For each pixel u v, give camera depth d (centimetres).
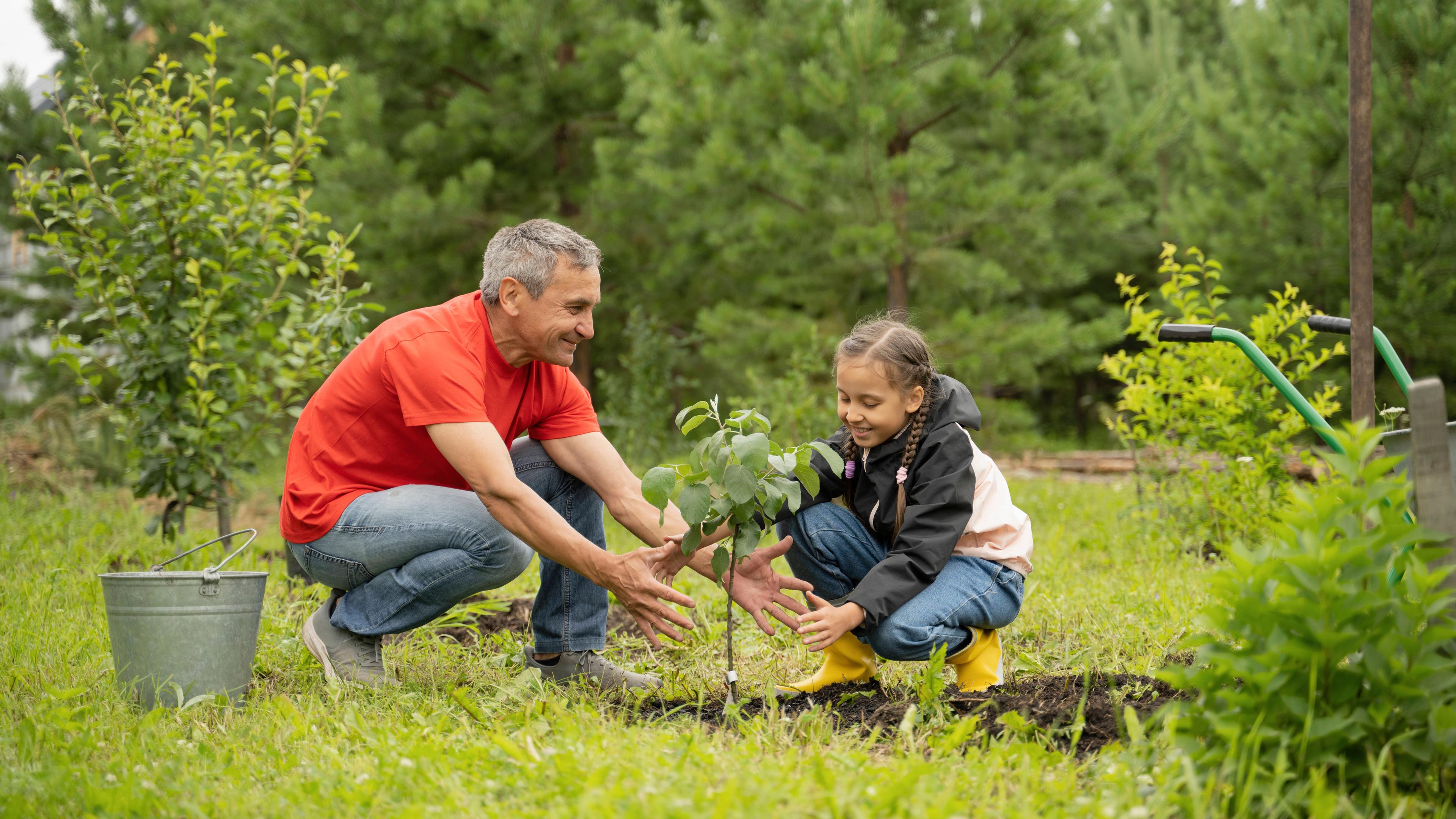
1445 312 1080
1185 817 177
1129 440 571
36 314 1223
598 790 179
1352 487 179
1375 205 1079
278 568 470
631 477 311
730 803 171
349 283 1198
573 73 1133
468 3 1061
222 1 1209
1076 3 898
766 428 244
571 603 313
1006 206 964
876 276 1047
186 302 497
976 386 1070
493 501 276
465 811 184
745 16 998
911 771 189
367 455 300
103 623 357
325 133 1134
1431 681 175
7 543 511
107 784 206
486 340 290
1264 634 181
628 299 1288
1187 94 1311
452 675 315
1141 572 457
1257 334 526
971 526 272
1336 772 182
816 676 285
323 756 221
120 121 523
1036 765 202
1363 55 246
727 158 934
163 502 709
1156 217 1512
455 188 1093
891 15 898
